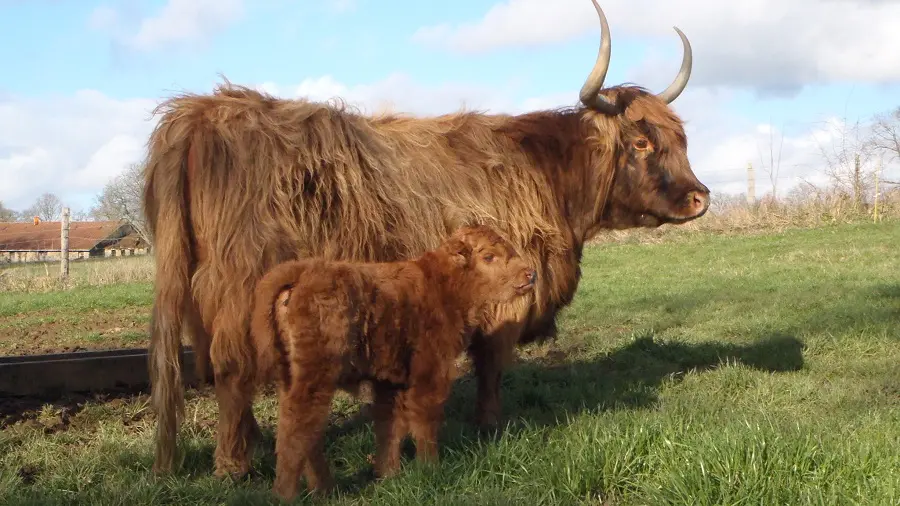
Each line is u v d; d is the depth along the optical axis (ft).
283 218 15.79
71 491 14.40
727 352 27.45
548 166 21.03
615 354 28.30
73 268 91.86
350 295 13.85
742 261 63.36
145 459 16.11
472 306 16.05
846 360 25.91
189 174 15.71
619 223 22.52
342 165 16.71
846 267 55.42
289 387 14.02
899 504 12.37
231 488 14.28
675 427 15.80
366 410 20.10
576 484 13.80
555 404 20.98
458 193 18.69
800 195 94.89
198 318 15.80
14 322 43.75
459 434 17.21
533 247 19.95
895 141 105.50
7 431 18.21
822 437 15.20
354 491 14.65
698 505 12.68
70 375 22.12
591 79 20.79
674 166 21.98
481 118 20.97
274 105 17.08
